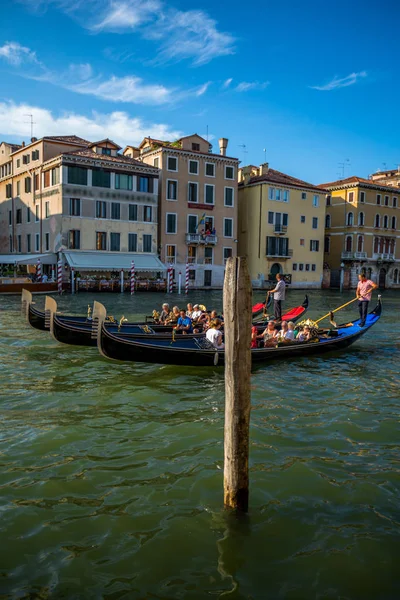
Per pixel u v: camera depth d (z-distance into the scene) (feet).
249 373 14.70
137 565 13.12
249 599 11.98
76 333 39.88
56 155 123.54
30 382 30.48
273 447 20.76
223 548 13.84
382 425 23.73
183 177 132.46
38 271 112.16
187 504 16.01
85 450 20.16
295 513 15.62
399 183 185.57
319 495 16.78
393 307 92.32
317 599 12.01
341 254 166.61
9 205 140.77
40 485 17.15
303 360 37.93
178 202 132.05
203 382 31.19
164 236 130.41
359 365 36.58
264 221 144.87
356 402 27.40
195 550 13.74
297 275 153.48
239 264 14.11
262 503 16.16
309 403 27.04
